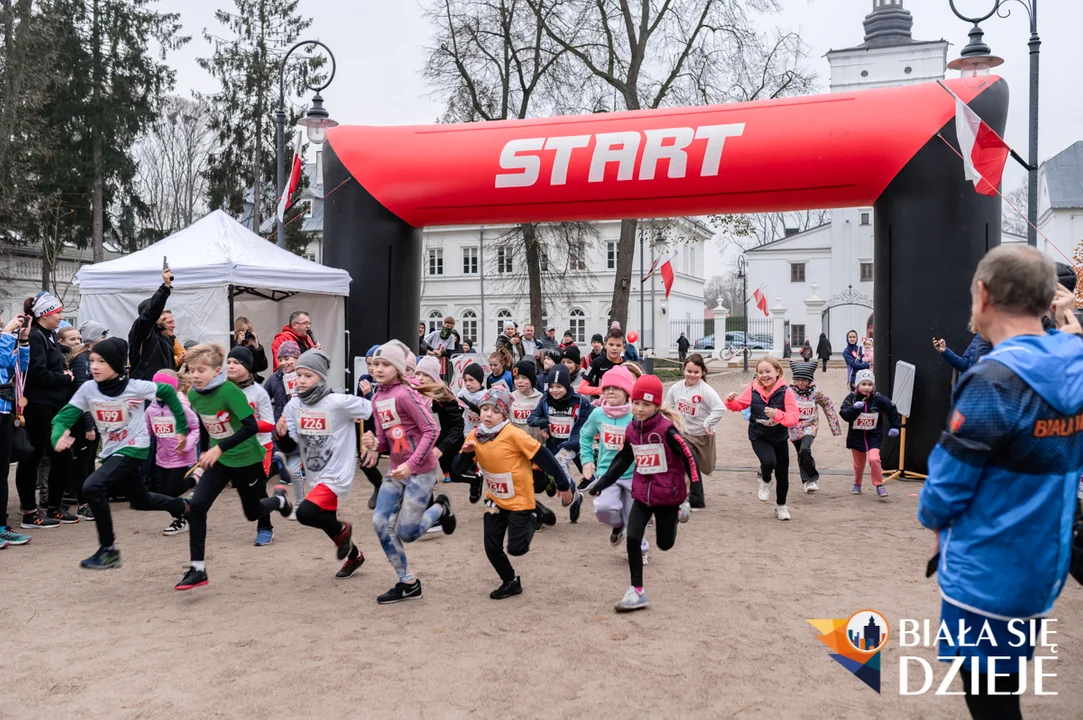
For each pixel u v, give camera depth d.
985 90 9.73
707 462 8.09
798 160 9.94
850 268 48.06
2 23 26.30
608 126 10.73
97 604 5.38
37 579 5.96
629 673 4.18
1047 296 2.58
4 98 26.53
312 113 12.54
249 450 5.77
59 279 42.06
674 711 3.74
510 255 29.62
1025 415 2.46
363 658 4.40
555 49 25.11
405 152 11.45
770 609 5.22
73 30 31.33
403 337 11.96
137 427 5.88
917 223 9.71
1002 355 2.52
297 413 5.75
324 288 11.29
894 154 9.72
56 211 30.50
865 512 8.24
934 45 45.53
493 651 4.49
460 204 11.32
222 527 7.71
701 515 8.13
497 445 5.36
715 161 10.15
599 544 7.02
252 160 34.97
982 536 2.53
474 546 6.98
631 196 10.61
